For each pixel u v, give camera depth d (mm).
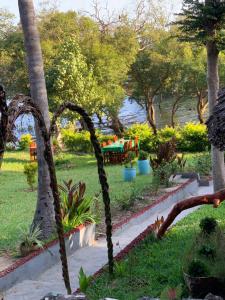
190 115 46219
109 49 31156
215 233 8367
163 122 44406
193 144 27578
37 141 11367
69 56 26734
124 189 17234
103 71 30016
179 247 9180
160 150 18344
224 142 8172
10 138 5637
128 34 34156
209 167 18969
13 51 29938
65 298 6406
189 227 10656
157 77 34844
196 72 33375
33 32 11180
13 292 8430
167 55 33656
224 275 7051
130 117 49750
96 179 20234
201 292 6980
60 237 7273
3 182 21172
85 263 10070
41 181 11352
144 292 7316
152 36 36656
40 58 11336
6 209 15492
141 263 8594
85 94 27250
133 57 34094
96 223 11969
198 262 7125
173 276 7754
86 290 7594
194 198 9320
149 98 36125
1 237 12023
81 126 34406
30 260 9500
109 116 34125
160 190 16281
